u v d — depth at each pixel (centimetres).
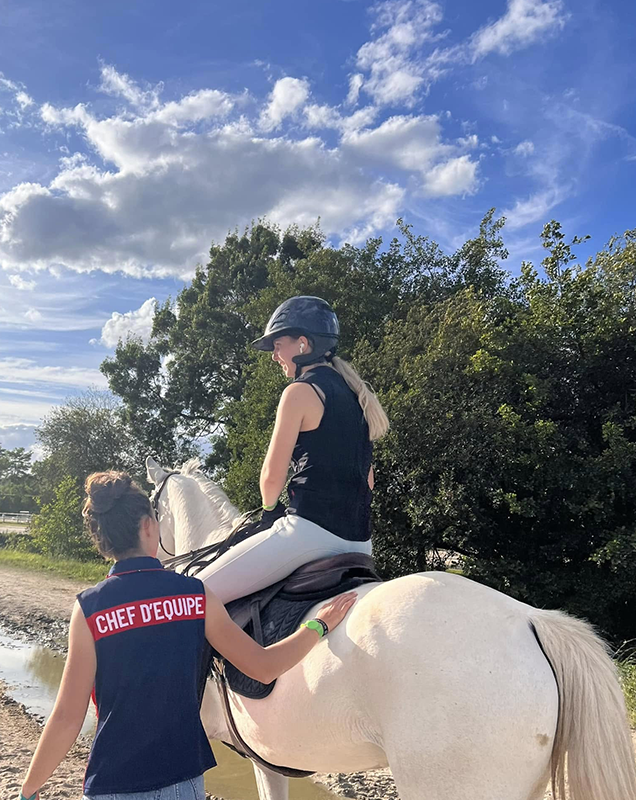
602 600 910
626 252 1038
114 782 150
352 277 1766
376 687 174
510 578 964
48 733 152
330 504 221
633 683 552
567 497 953
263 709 206
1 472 7694
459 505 939
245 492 1352
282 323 238
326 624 189
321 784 418
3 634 928
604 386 1041
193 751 158
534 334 1025
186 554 279
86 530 183
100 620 157
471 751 157
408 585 192
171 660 158
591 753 158
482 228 1830
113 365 2556
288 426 216
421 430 1001
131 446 2814
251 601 225
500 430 957
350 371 236
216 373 2492
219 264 2483
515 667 164
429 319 1254
